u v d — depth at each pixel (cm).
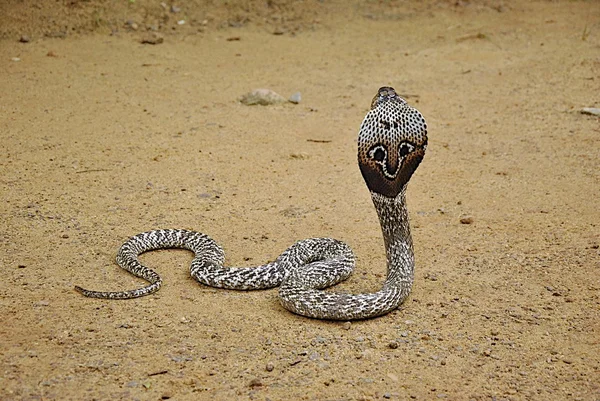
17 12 533
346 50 524
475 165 341
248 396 231
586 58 493
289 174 333
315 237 292
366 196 319
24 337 246
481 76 463
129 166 335
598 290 267
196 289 267
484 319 256
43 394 231
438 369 240
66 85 427
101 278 270
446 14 617
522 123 380
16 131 361
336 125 378
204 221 300
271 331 251
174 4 578
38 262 275
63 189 316
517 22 599
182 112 388
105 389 232
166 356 242
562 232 294
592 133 367
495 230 296
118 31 538
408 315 257
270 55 509
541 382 237
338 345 246
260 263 278
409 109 249
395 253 260
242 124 377
